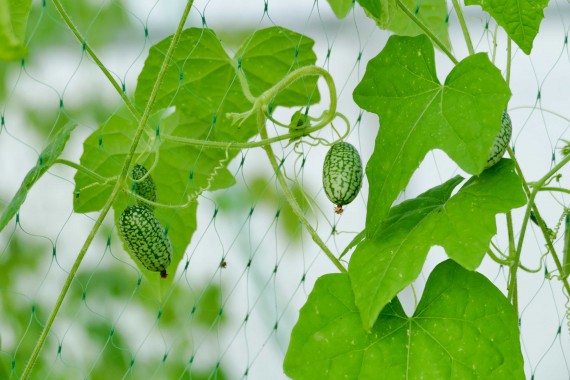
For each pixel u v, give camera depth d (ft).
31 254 3.10
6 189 3.09
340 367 2.35
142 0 3.11
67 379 3.05
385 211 2.34
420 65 2.36
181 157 2.57
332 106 2.44
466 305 2.35
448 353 2.34
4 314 3.03
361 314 2.31
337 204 2.40
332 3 2.69
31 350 3.00
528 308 3.00
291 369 2.34
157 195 2.54
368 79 2.39
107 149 2.53
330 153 2.41
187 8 2.34
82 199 2.52
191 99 2.56
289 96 2.60
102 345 3.10
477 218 2.32
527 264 2.97
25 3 2.29
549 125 3.09
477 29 3.05
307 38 2.53
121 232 2.39
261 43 2.52
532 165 3.06
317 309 2.36
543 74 3.09
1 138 3.10
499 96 2.30
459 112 2.32
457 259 2.29
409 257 2.32
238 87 2.56
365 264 2.34
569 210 2.54
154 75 2.53
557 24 3.06
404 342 2.35
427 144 2.33
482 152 2.29
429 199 2.41
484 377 2.32
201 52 2.52
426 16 2.66
